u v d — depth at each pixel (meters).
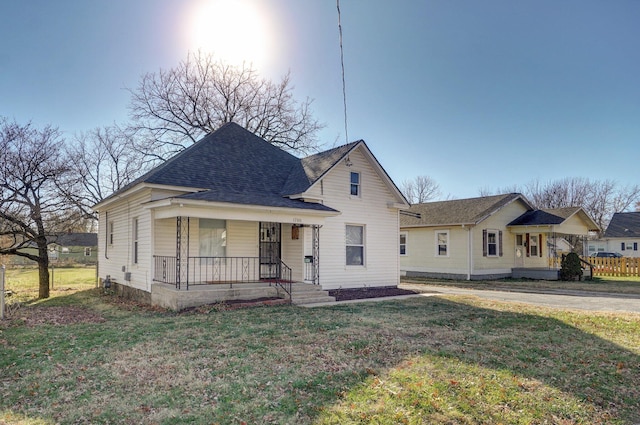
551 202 51.75
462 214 23.39
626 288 17.97
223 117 30.39
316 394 4.84
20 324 9.34
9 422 4.10
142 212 13.09
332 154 15.52
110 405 4.52
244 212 11.65
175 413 4.31
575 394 5.08
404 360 6.12
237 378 5.36
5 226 18.17
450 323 8.96
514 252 24.66
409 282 20.88
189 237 12.73
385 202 16.47
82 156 26.41
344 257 15.16
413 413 4.39
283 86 31.17
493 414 4.46
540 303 12.88
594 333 8.23
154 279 12.16
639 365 6.23
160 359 6.17
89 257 50.22
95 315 10.60
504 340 7.48
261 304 11.16
